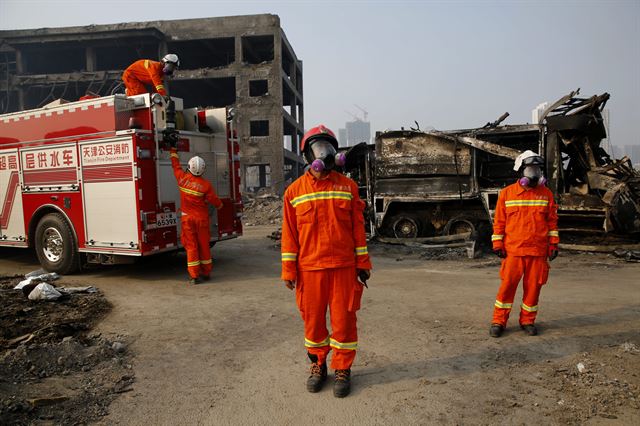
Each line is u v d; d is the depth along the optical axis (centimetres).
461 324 507
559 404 321
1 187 895
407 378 371
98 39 3284
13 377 374
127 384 371
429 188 1112
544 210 455
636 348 417
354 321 352
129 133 719
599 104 1038
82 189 782
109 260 777
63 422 309
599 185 1031
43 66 3944
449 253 1006
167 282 760
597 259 930
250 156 3338
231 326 519
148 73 795
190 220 735
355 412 320
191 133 837
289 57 3972
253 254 1040
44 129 823
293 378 379
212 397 347
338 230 344
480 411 316
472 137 1115
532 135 1110
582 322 504
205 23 3350
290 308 588
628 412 306
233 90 3988
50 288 635
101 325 530
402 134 1129
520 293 640
